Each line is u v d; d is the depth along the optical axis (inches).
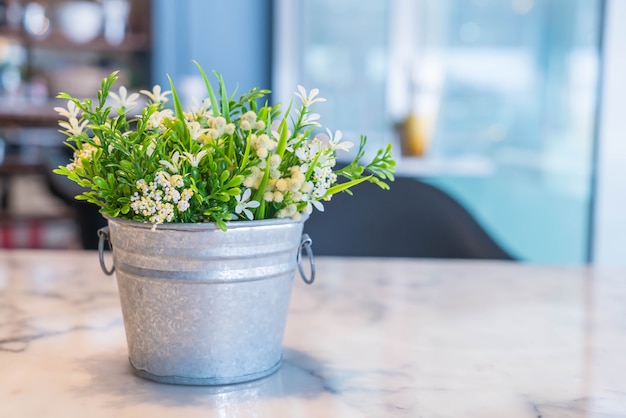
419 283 39.2
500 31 118.1
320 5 115.7
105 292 36.8
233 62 115.5
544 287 38.9
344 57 117.2
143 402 26.3
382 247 50.4
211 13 113.7
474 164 111.7
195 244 26.0
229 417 25.6
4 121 101.0
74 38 101.8
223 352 27.0
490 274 41.1
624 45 110.7
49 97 102.3
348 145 26.8
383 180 50.9
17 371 28.2
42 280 38.6
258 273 26.7
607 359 30.1
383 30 117.0
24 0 101.7
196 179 25.6
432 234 49.9
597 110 112.5
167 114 26.9
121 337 31.3
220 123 25.8
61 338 31.1
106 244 69.7
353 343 31.0
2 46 101.8
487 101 119.5
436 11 117.0
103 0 104.6
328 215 50.6
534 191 116.7
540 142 118.6
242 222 25.9
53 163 81.7
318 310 34.7
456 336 32.0
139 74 109.1
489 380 28.2
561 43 115.8
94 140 26.7
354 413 26.0
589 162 114.6
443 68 118.3
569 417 26.1
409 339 31.6
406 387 27.6
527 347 31.0
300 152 26.0
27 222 98.0
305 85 116.7
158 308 26.7
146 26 105.7
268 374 28.0
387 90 117.0
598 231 114.5
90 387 27.2
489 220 116.2
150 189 25.4
